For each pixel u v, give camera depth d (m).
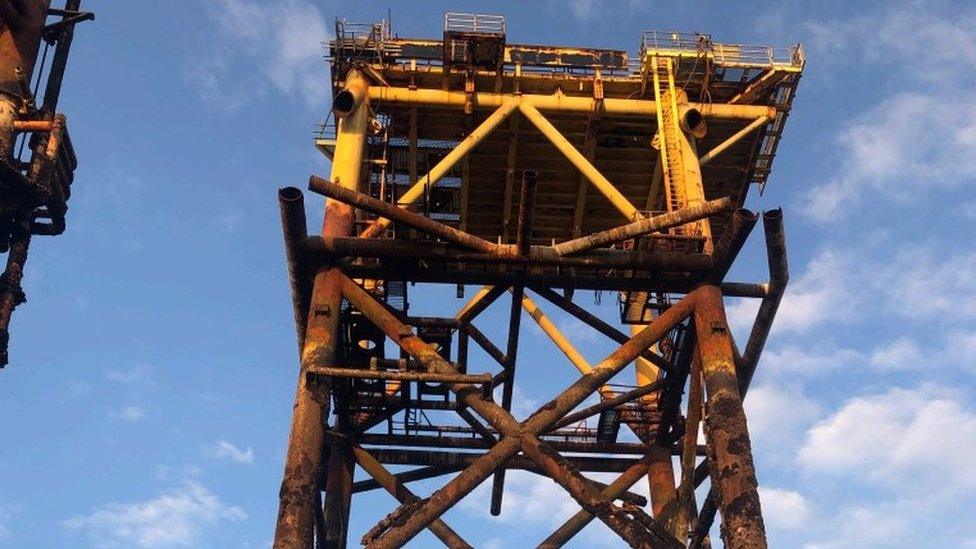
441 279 19.30
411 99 22.50
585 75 23.42
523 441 17.38
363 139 21.47
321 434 16.48
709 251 19.25
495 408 17.81
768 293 19.34
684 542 20.78
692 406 20.25
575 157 21.86
